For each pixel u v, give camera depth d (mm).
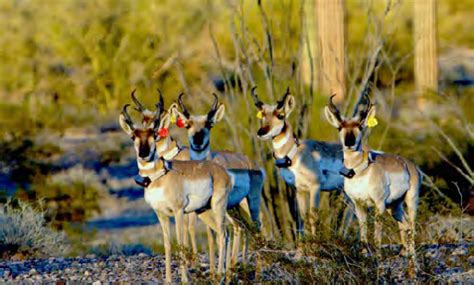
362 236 34812
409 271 33719
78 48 82062
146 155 34781
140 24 80562
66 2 85938
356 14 76188
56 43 82938
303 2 50031
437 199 47219
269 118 41594
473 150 56594
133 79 76938
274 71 50500
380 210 37281
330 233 33781
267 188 48031
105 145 71250
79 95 79125
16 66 81938
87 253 48312
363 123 37469
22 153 65438
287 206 47469
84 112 77250
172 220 59719
